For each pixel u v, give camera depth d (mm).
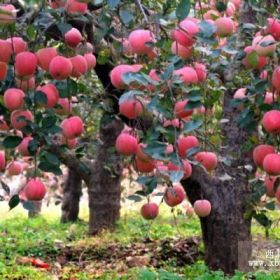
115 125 10969
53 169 3570
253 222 9836
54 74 3369
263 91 3473
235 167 6164
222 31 3809
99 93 5469
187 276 6926
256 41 3547
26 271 7508
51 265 8539
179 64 3240
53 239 11227
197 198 6930
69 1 3553
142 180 3312
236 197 6898
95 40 4465
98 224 11703
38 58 3393
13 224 14047
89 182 11719
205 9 4250
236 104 3746
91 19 3961
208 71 3807
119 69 3439
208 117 4660
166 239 9719
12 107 3434
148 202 3814
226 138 6258
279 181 3432
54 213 17906
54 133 3551
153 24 3492
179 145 3240
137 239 10445
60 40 3818
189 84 3197
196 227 12102
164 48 3322
